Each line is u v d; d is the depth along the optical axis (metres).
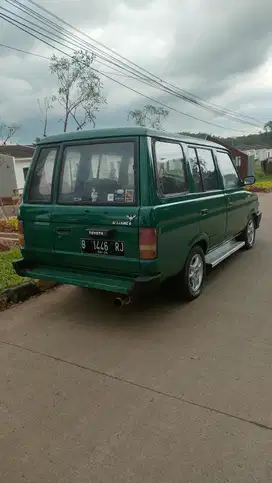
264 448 2.25
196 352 3.42
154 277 3.66
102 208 3.79
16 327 4.10
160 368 3.18
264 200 17.44
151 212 3.57
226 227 5.77
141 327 3.99
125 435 2.41
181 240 4.18
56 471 2.15
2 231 9.22
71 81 16.72
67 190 4.08
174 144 4.29
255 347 3.47
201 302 4.64
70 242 4.07
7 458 2.27
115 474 2.11
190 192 4.52
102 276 4.00
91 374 3.13
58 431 2.48
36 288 5.13
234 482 2.03
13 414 2.67
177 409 2.64
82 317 4.31
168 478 2.07
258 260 6.53
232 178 6.27
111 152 3.83
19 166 22.89
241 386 2.88
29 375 3.15
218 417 2.54
